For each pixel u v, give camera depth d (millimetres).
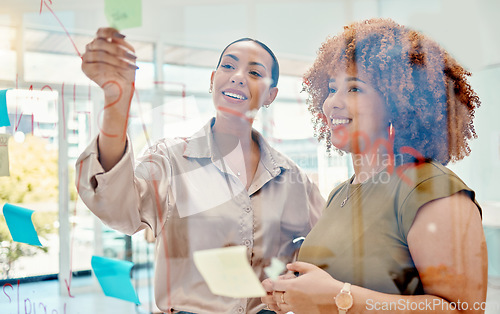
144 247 603
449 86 594
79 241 611
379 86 582
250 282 447
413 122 579
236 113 620
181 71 604
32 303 579
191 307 557
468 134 639
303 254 604
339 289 520
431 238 501
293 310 545
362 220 568
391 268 524
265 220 604
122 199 549
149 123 592
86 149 531
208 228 588
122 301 576
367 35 604
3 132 636
